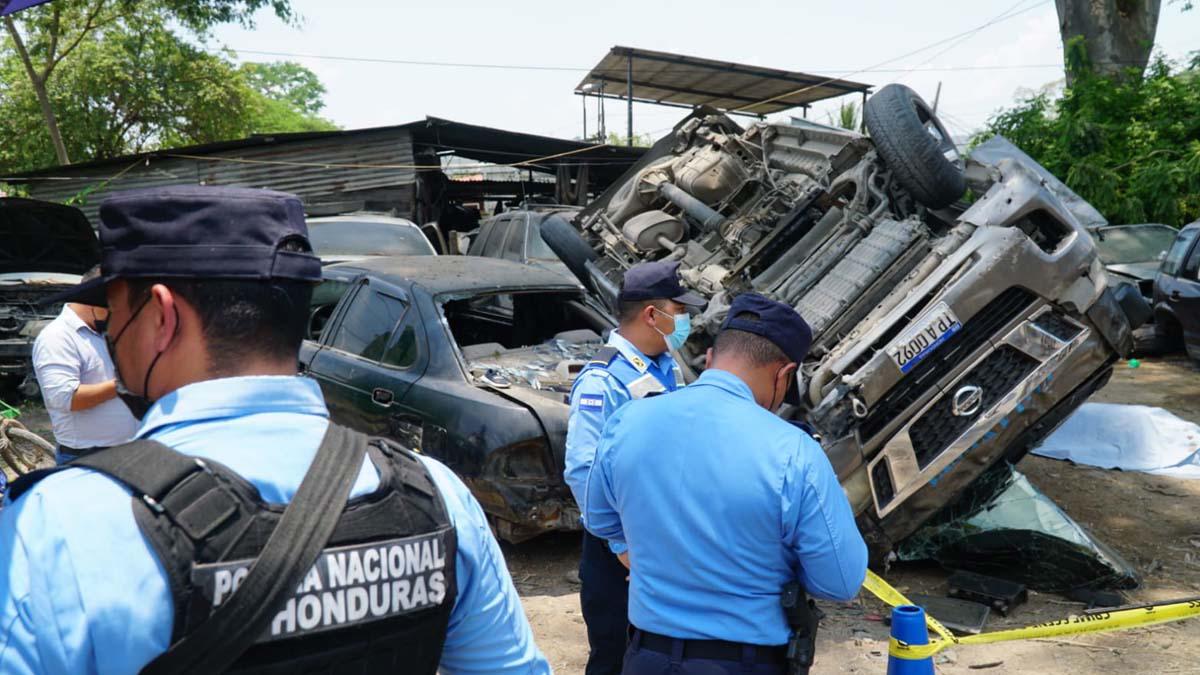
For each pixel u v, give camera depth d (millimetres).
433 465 1220
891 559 4656
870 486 4305
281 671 992
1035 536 4445
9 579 921
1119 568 4418
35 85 22438
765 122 6586
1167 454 6637
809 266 5145
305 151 15438
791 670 2004
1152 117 15641
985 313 4363
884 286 4637
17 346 8539
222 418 1068
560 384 4996
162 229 1072
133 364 1134
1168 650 3904
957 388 4355
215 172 15727
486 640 1215
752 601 1982
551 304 6215
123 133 27156
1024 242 4242
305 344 5738
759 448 1980
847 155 5590
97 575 919
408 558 1092
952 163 5172
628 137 16047
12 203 9547
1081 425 7105
